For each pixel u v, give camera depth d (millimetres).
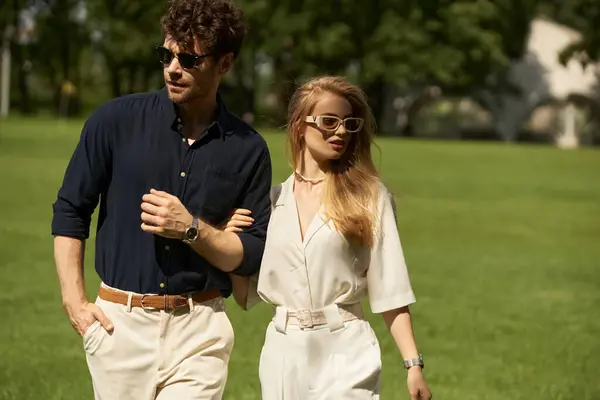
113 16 70750
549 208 23984
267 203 5039
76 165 4934
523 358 9477
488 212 22688
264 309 11344
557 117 78562
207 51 4781
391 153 40969
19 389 7816
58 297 11555
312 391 4648
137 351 4863
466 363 9250
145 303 4863
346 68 70125
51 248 15086
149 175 4887
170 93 4828
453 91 73500
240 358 9016
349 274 4695
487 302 12367
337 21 67438
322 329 4680
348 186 4715
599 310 12031
